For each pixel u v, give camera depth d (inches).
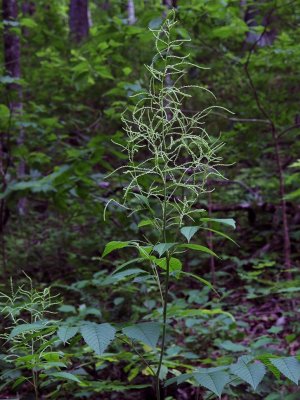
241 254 249.8
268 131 260.8
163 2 248.2
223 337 161.0
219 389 68.2
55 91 290.8
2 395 139.7
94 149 174.7
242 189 288.2
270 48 226.8
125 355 98.0
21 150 221.9
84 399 134.9
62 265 247.9
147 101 199.8
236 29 207.9
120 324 73.2
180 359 148.3
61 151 263.7
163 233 79.0
